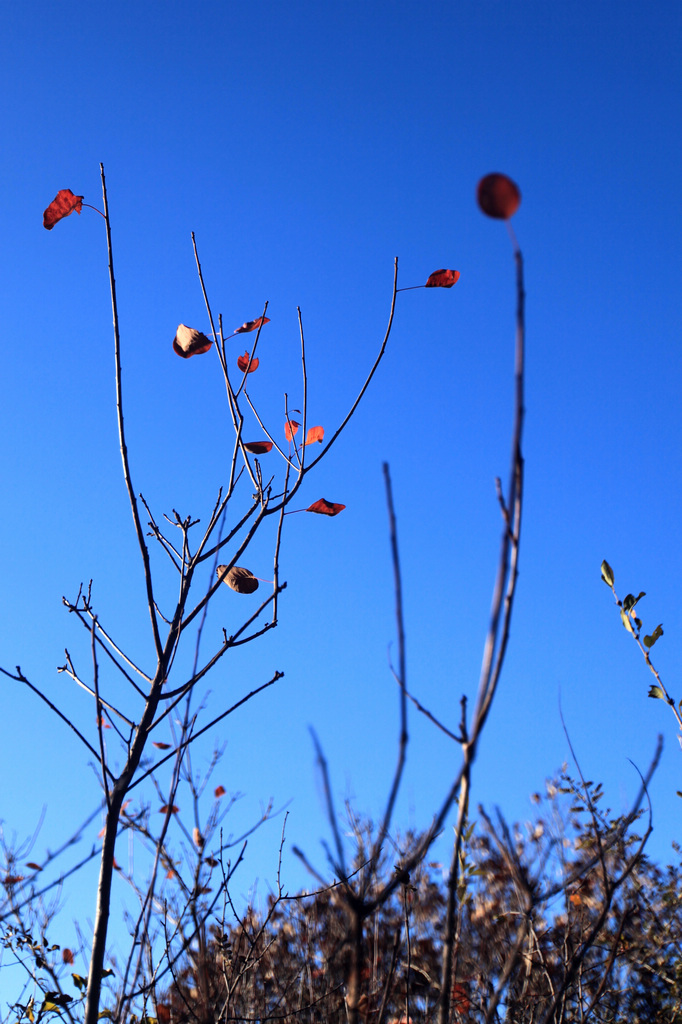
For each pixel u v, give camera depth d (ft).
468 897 6.01
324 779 4.54
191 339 6.72
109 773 5.94
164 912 6.11
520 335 4.16
